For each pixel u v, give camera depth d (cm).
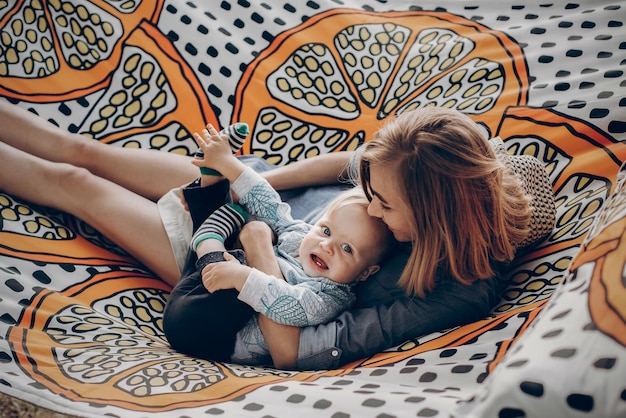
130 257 127
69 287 114
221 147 115
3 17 156
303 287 105
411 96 149
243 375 98
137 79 153
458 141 96
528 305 99
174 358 103
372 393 85
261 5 166
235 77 153
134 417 85
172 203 122
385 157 98
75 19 157
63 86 151
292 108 149
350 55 158
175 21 159
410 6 173
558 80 139
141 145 145
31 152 133
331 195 126
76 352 100
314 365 102
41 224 123
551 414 66
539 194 113
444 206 96
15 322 104
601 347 67
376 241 106
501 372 71
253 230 112
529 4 166
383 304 105
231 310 104
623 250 74
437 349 95
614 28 149
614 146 121
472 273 100
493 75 146
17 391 90
